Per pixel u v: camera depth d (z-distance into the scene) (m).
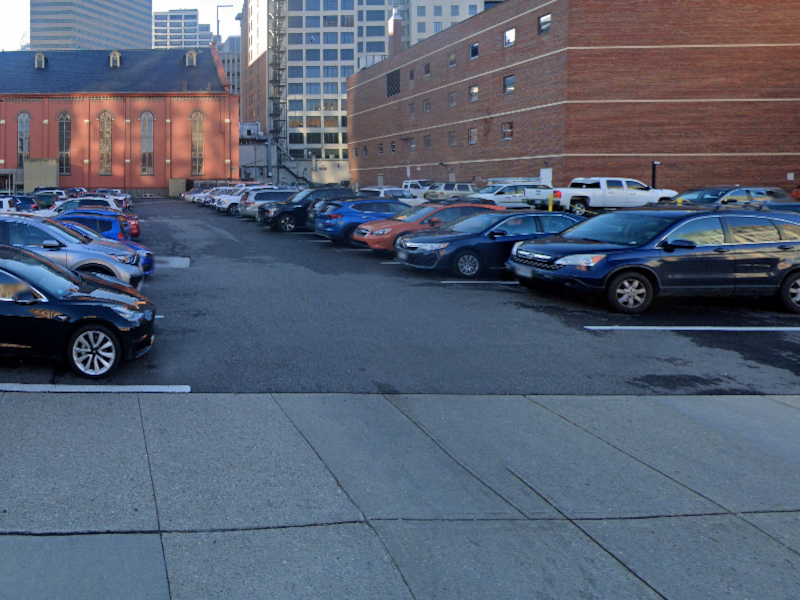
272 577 3.95
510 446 5.98
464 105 53.59
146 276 14.85
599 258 11.84
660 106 40.81
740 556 4.32
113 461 5.41
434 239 15.55
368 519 4.64
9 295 7.45
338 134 118.75
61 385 7.31
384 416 6.63
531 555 4.26
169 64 79.69
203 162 76.31
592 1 40.59
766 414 7.02
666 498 5.09
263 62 116.62
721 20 39.97
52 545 4.18
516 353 9.14
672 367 8.66
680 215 12.28
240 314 11.21
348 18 117.81
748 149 40.62
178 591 3.79
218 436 6.00
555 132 42.56
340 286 14.25
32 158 73.56
